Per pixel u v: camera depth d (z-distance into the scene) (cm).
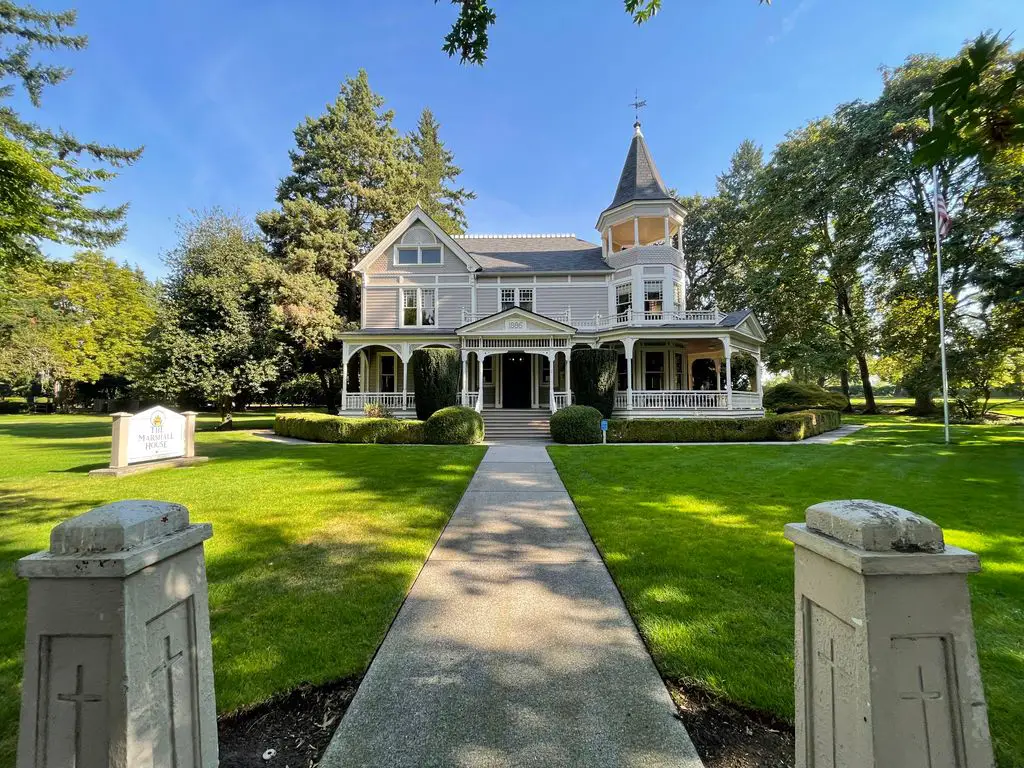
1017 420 2020
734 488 721
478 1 358
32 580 140
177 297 2247
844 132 2080
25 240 1138
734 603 334
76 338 3047
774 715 220
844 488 714
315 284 2355
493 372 2120
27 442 1518
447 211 3847
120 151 1487
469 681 249
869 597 131
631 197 2084
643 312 1933
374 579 384
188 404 2409
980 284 1273
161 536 154
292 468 930
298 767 194
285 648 280
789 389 2686
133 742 136
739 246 2870
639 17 418
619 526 522
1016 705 224
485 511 603
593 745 204
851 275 2241
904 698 129
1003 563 402
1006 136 189
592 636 295
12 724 217
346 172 2775
